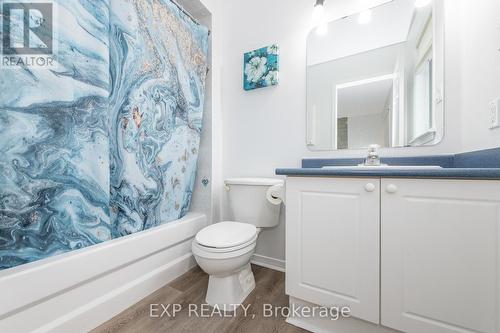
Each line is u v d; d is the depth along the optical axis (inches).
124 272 46.0
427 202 30.0
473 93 40.6
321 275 37.4
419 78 48.8
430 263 30.0
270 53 63.7
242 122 70.6
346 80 56.0
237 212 60.4
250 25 68.9
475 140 39.9
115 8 44.7
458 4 45.0
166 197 57.2
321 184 37.2
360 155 54.3
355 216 34.6
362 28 54.4
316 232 37.7
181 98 60.2
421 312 30.6
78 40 37.3
